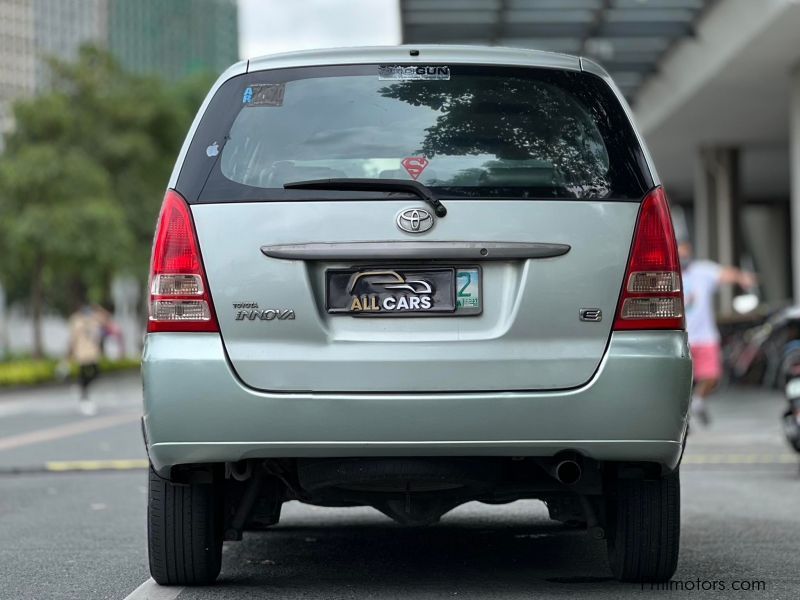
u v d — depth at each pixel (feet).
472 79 20.99
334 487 21.71
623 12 84.23
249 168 20.54
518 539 28.50
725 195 129.80
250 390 19.80
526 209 20.10
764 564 25.04
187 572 22.29
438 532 29.66
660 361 19.89
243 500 22.34
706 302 60.75
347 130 20.71
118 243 176.35
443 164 20.35
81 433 66.39
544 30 86.17
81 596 22.31
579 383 19.80
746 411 74.08
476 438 19.66
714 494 37.11
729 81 96.32
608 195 20.31
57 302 321.93
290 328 19.90
